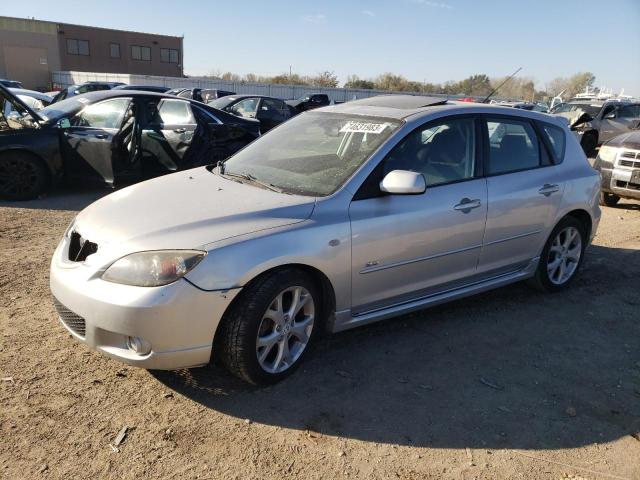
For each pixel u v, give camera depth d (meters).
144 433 2.70
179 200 3.28
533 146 4.50
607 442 2.85
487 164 4.09
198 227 2.91
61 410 2.82
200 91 20.95
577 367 3.60
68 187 8.25
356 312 3.50
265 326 3.06
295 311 3.16
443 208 3.70
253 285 2.93
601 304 4.68
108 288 2.74
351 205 3.31
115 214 3.14
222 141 8.45
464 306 4.50
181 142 7.99
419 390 3.22
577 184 4.69
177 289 2.71
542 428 2.94
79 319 2.90
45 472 2.40
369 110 4.05
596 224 4.99
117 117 7.64
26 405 2.83
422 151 3.72
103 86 21.53
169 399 2.99
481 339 3.92
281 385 3.20
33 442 2.58
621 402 3.22
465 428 2.90
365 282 3.42
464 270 4.01
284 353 3.16
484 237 4.02
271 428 2.80
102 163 7.39
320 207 3.22
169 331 2.73
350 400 3.09
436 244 3.71
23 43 49.44
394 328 4.02
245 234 2.92
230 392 3.09
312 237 3.09
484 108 4.19
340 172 3.49
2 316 3.78
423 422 2.93
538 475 2.58
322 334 3.55
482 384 3.33
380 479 2.50
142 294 2.69
